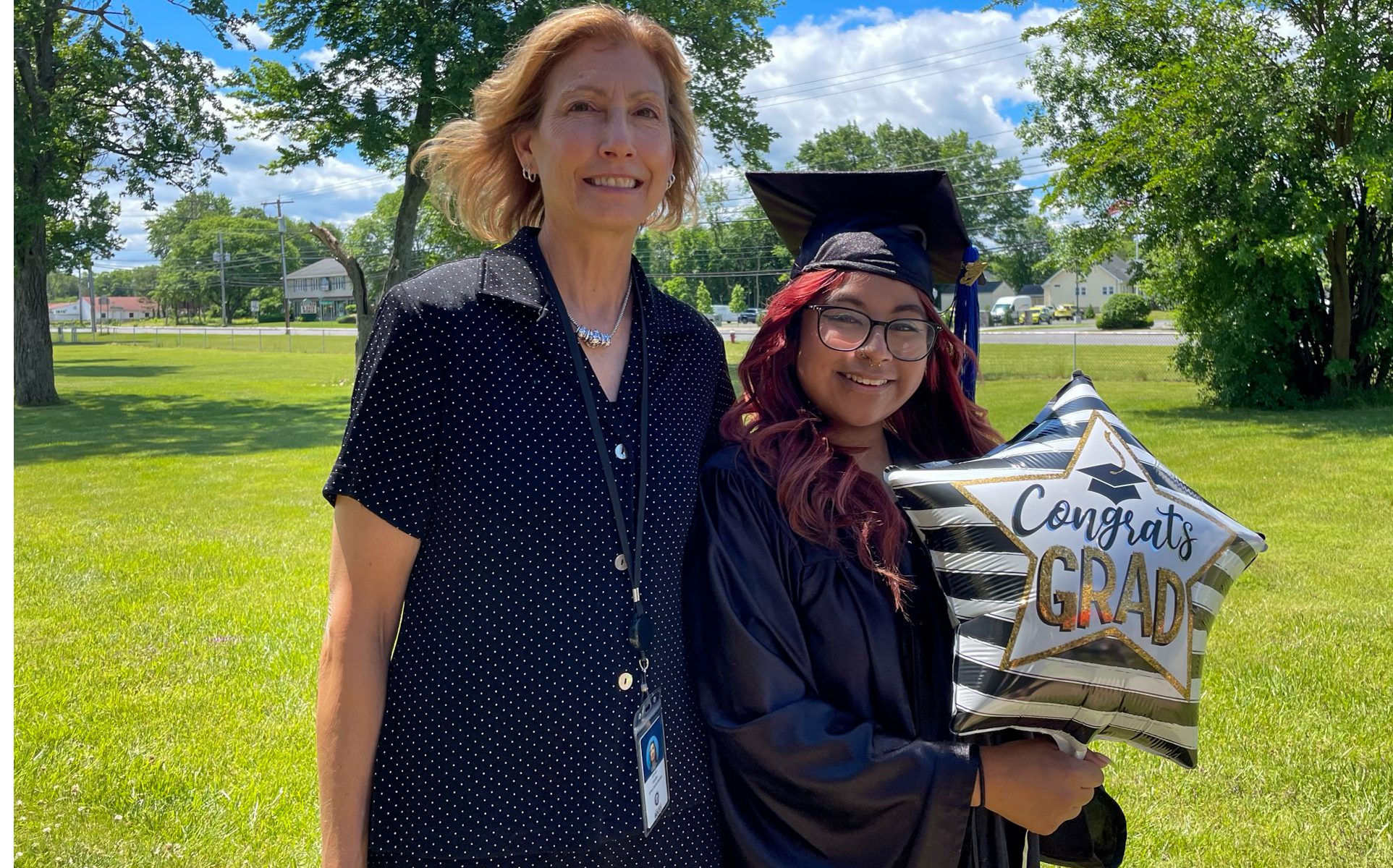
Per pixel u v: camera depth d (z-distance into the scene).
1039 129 18.78
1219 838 3.47
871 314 1.81
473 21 21.88
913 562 1.77
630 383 1.61
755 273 60.22
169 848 3.37
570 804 1.44
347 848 1.46
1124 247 20.30
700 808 1.61
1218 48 15.83
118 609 6.11
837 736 1.59
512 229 1.86
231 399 23.48
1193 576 1.64
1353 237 16.69
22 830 3.45
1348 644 5.30
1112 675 1.58
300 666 5.09
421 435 1.44
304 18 22.06
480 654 1.44
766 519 1.71
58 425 17.84
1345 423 14.42
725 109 23.55
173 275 113.25
